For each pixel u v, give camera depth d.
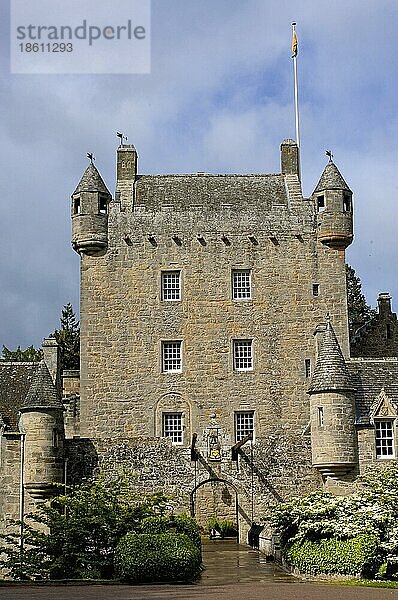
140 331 52.16
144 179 56.78
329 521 32.78
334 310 52.69
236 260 53.03
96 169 53.91
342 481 41.72
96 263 52.69
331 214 52.84
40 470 40.50
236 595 23.56
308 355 52.16
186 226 53.22
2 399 44.44
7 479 40.62
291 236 53.31
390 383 43.88
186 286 52.66
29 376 45.94
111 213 53.22
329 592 24.73
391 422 42.31
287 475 42.44
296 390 51.78
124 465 41.91
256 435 51.19
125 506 33.88
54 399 41.47
